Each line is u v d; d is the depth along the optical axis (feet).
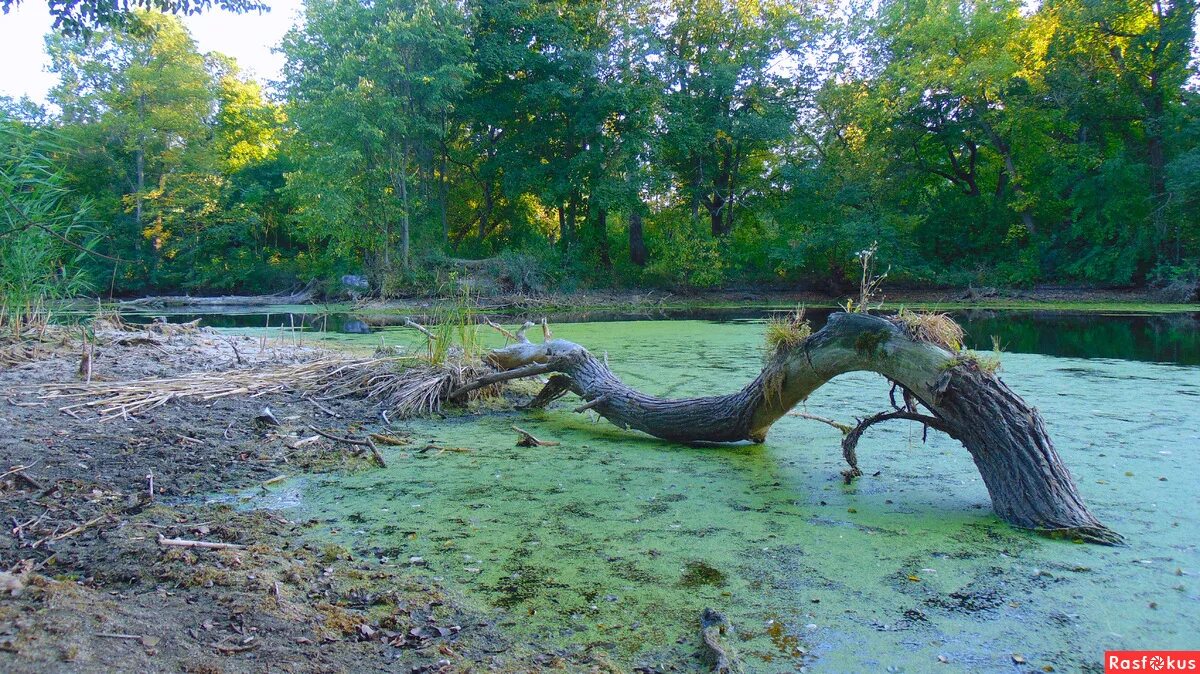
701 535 11.52
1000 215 84.48
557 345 21.86
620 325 50.39
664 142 88.12
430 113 83.15
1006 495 12.02
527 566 10.39
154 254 102.17
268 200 110.52
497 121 88.94
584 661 7.93
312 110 79.00
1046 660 7.86
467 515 12.53
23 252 25.63
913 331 13.21
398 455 16.65
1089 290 76.07
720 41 92.43
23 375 21.50
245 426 18.29
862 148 88.33
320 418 19.83
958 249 87.10
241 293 100.73
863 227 81.05
